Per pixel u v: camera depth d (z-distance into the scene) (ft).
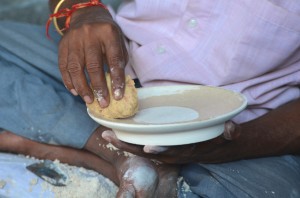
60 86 4.78
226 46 4.16
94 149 4.28
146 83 4.54
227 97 3.56
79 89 3.46
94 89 3.35
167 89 3.84
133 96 3.28
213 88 3.75
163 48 4.44
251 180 3.92
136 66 4.56
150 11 4.52
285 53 4.12
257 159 4.17
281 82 4.28
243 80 4.26
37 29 5.14
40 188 4.08
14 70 4.59
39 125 4.34
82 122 4.33
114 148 4.13
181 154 3.62
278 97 4.39
